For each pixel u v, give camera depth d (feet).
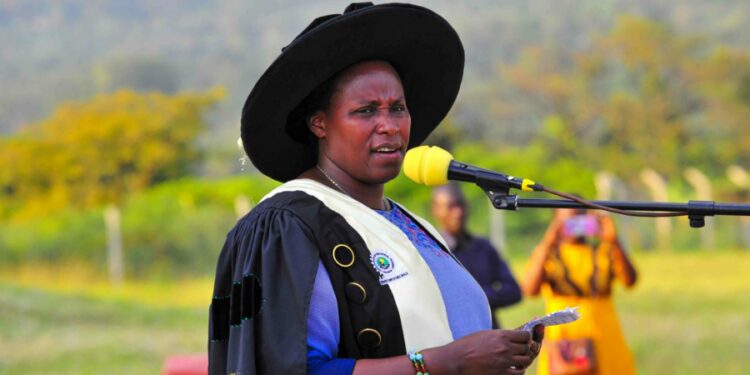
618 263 40.83
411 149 19.45
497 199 18.52
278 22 479.00
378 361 16.29
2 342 71.10
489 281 41.11
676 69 203.00
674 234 133.28
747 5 294.46
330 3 503.20
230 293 17.34
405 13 17.53
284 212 17.02
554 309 41.04
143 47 460.55
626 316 78.43
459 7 412.98
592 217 41.24
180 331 76.84
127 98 196.34
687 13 298.15
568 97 206.28
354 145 17.70
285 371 15.84
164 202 141.18
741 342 66.08
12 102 340.59
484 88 232.32
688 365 59.52
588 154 189.06
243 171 19.35
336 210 17.26
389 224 17.60
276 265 16.53
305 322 16.10
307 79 17.53
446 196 41.37
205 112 204.54
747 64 201.98
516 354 16.48
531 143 200.64
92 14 510.99
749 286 94.68
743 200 171.32
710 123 196.85
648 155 190.29
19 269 122.72
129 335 74.49
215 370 17.13
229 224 128.16
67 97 341.82
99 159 186.09
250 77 359.87
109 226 124.26
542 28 318.65
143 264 122.42
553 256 40.96
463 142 182.19
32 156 185.16
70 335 74.08
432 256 18.21
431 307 17.10
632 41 207.00
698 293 90.43
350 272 16.79
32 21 508.53
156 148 186.50
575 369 39.83
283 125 18.21
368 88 17.67
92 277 121.39
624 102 195.42
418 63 18.85
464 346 16.40
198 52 449.89
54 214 175.63
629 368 40.63
